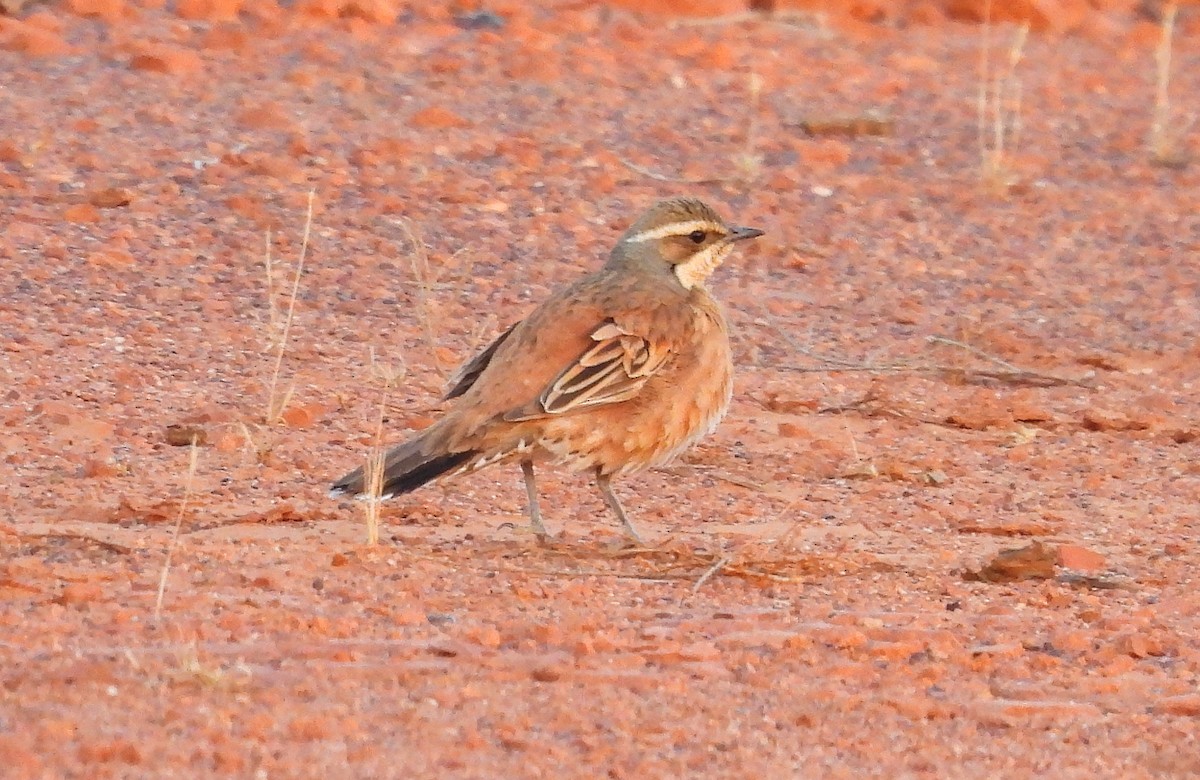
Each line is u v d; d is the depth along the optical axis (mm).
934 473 21078
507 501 19344
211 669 13195
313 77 34031
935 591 16953
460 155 31375
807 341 25844
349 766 11734
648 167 31859
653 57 37438
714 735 12883
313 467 19656
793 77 37312
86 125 30688
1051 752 13102
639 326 17578
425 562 16781
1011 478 21359
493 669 13930
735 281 27859
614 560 17328
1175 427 23484
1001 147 34188
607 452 17562
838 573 17344
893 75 38250
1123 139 35656
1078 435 23188
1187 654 15367
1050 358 25953
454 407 17781
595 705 13281
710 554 17656
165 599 14945
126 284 25094
